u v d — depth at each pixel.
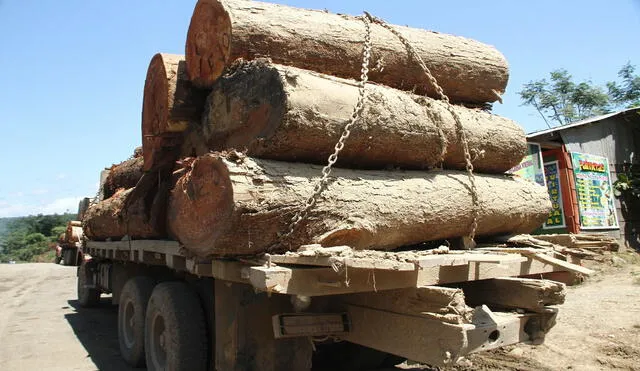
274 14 4.06
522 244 4.54
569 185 11.92
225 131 4.00
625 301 7.75
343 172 3.73
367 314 3.42
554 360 5.18
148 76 5.10
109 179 8.06
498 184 4.69
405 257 2.92
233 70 3.95
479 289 3.81
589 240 4.45
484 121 4.74
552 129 11.89
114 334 7.46
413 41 4.67
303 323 3.43
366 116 3.74
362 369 5.02
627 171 13.67
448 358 2.76
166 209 4.91
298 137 3.47
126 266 6.95
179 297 4.34
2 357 6.05
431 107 4.25
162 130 4.70
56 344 6.76
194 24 4.41
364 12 4.55
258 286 2.82
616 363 5.02
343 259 2.61
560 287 3.38
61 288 14.04
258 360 3.57
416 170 4.33
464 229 4.32
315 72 3.97
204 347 4.22
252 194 3.20
